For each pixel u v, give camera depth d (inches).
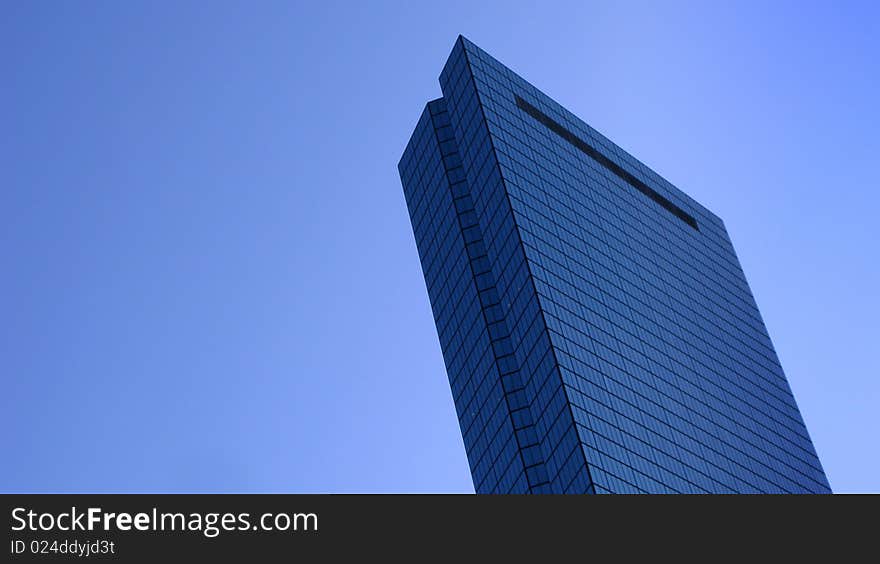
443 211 7362.2
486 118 6988.2
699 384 6855.3
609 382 5930.1
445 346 6958.7
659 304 7126.0
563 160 7381.9
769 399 7691.9
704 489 6043.3
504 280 6382.9
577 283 6397.6
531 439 5871.1
